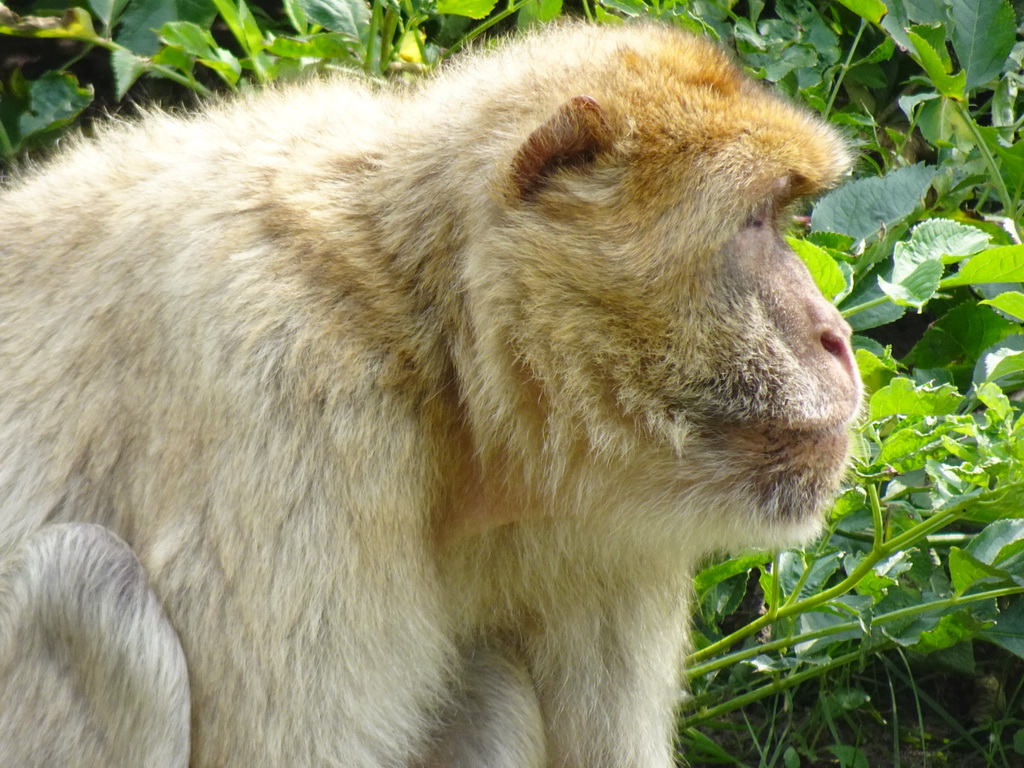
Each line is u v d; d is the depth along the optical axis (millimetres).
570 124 7250
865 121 12320
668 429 7461
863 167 12672
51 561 7387
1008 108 12711
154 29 12234
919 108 13320
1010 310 9586
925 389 9062
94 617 7258
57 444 7719
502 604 8562
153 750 7203
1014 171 12016
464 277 7422
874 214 10992
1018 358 9438
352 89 8875
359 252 7461
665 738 8914
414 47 12102
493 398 7449
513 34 12664
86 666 7340
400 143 7855
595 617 8648
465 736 8555
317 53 11617
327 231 7445
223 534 7090
